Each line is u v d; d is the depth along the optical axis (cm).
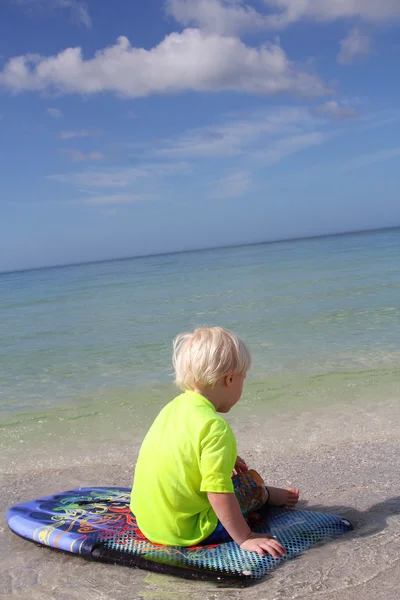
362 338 834
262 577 230
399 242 4697
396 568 229
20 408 605
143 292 2073
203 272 3044
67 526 289
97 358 869
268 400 567
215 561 241
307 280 1877
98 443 479
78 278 3997
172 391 635
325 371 660
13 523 299
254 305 1351
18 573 258
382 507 301
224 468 244
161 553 253
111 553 258
